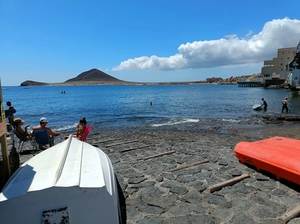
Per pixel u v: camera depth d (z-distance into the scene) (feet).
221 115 78.89
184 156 24.49
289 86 224.53
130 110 98.43
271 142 20.25
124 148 29.45
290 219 12.05
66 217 9.25
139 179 18.06
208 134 44.98
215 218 12.35
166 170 20.08
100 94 257.96
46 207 9.24
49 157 13.19
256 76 500.33
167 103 132.46
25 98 199.00
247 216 12.44
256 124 59.52
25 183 10.04
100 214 9.77
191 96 195.21
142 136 41.27
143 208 13.61
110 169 13.32
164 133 45.85
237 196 14.71
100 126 59.11
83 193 9.55
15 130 27.94
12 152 16.75
